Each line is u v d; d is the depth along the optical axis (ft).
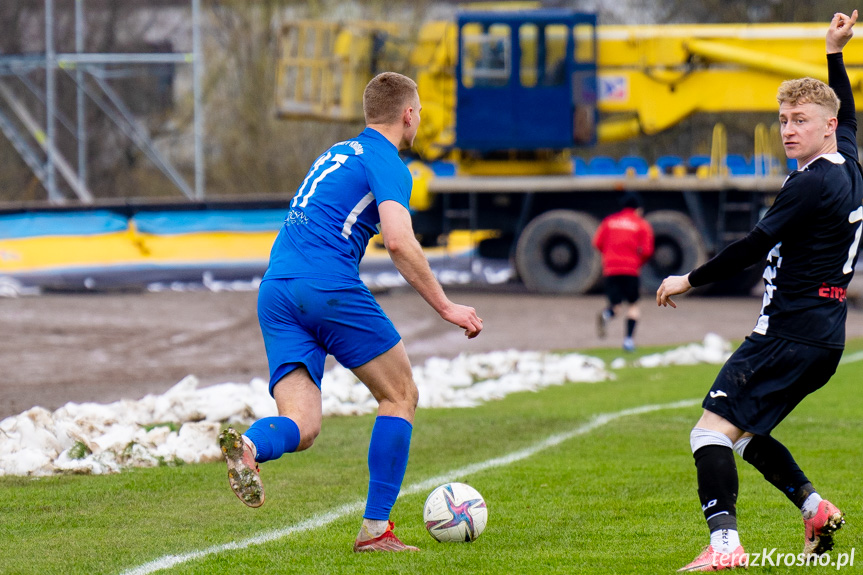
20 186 354.33
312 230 46.88
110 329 174.19
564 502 60.18
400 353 47.73
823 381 44.52
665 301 45.70
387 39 246.88
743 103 242.17
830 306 43.70
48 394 108.99
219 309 203.51
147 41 370.12
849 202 43.47
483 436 85.05
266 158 405.18
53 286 229.86
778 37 238.68
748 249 43.19
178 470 69.15
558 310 214.07
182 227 246.06
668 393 112.98
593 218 249.55
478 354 145.07
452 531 49.96
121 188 369.50
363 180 47.01
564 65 239.50
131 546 49.60
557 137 240.73
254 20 415.85
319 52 248.52
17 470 66.90
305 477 68.28
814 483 65.10
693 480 66.54
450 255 256.93
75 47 346.95
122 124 335.26
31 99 355.36
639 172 263.08
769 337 43.73
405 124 48.96
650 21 432.25
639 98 245.24
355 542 48.39
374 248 253.03
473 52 241.14
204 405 89.10
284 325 46.93
